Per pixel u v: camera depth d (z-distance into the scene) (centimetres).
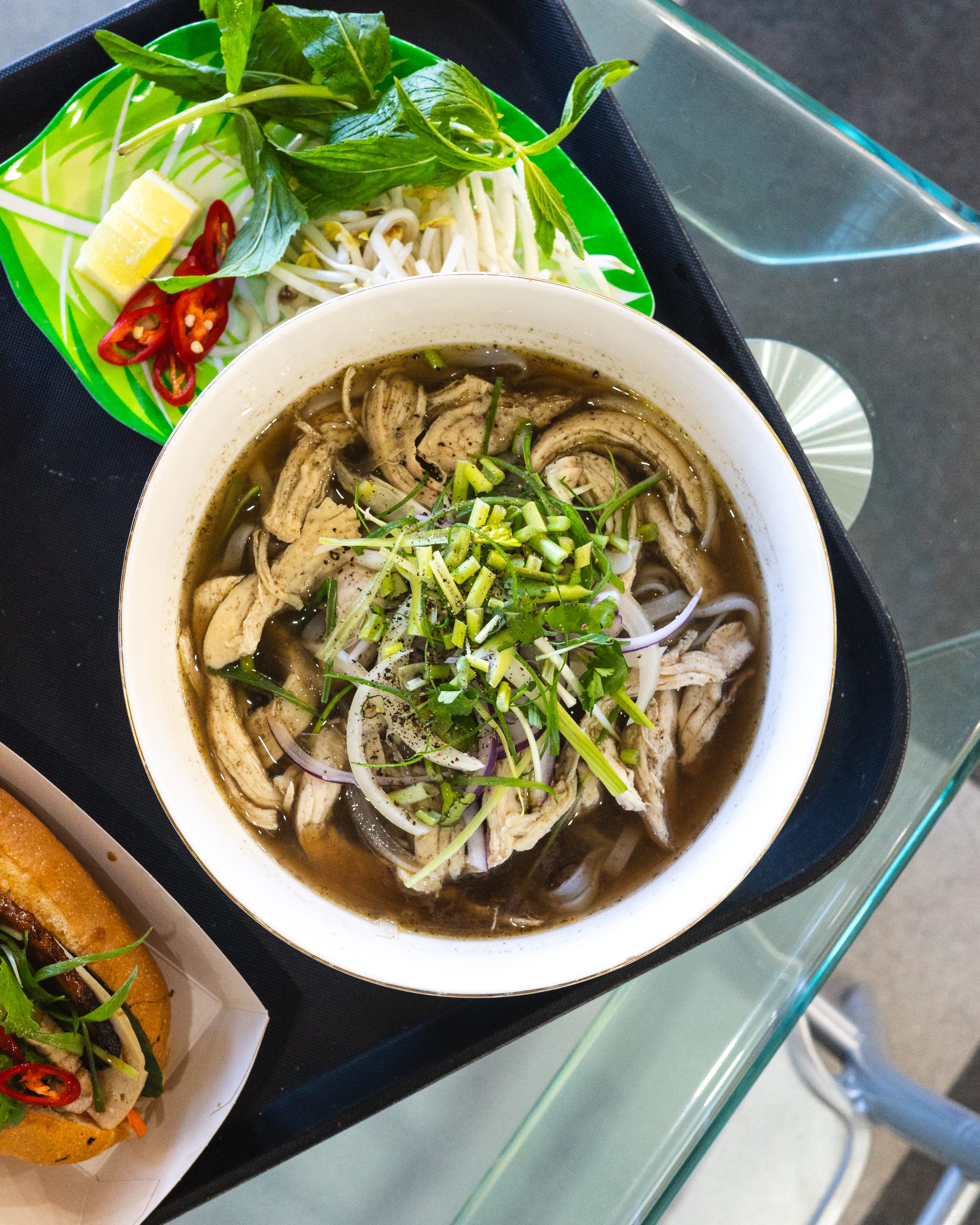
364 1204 63
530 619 54
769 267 65
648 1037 64
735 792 56
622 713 57
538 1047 64
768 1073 83
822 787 61
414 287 53
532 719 55
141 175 61
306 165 59
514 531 55
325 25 57
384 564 55
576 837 57
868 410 65
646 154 63
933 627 65
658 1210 63
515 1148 64
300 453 56
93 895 59
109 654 61
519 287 53
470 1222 64
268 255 58
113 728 61
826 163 64
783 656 55
